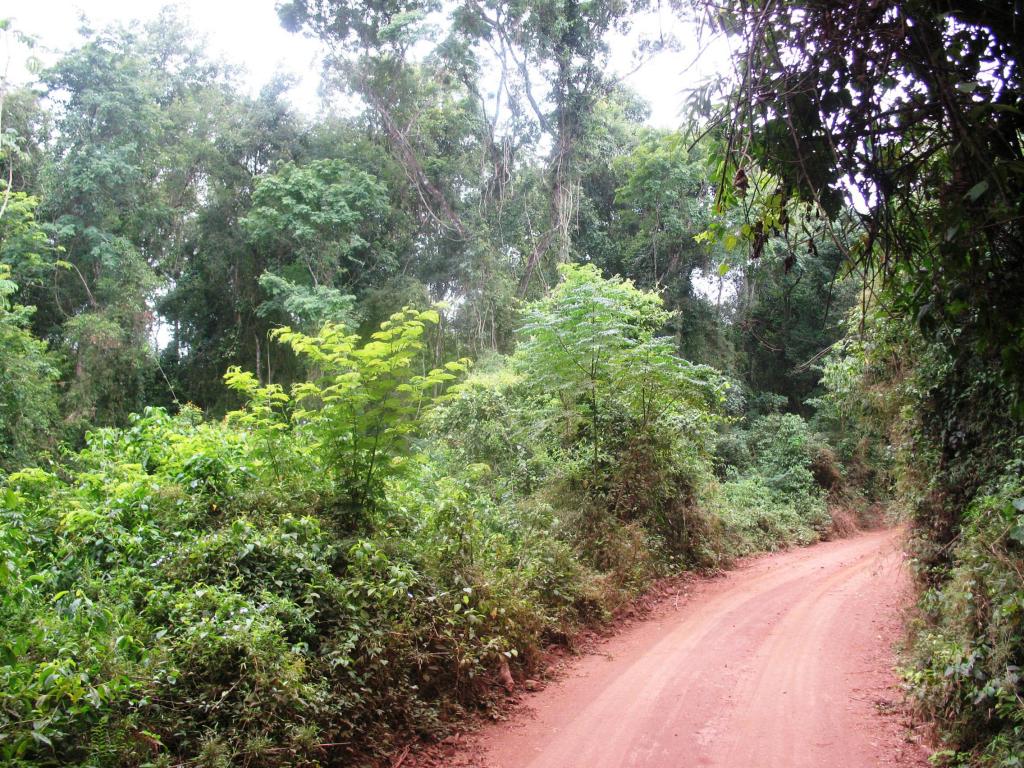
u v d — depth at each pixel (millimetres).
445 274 25984
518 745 5461
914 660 6684
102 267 23797
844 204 3459
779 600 11008
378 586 6062
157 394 27328
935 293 3357
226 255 26375
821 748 5285
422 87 27547
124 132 24141
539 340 12656
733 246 3994
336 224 24062
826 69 3309
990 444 7598
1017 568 5145
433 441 13695
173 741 4246
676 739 5504
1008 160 2980
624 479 12227
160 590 5434
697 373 13102
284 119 27578
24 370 17125
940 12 3043
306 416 7449
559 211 25219
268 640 4848
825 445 23984
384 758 5035
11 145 19859
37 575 5258
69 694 3809
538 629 7590
